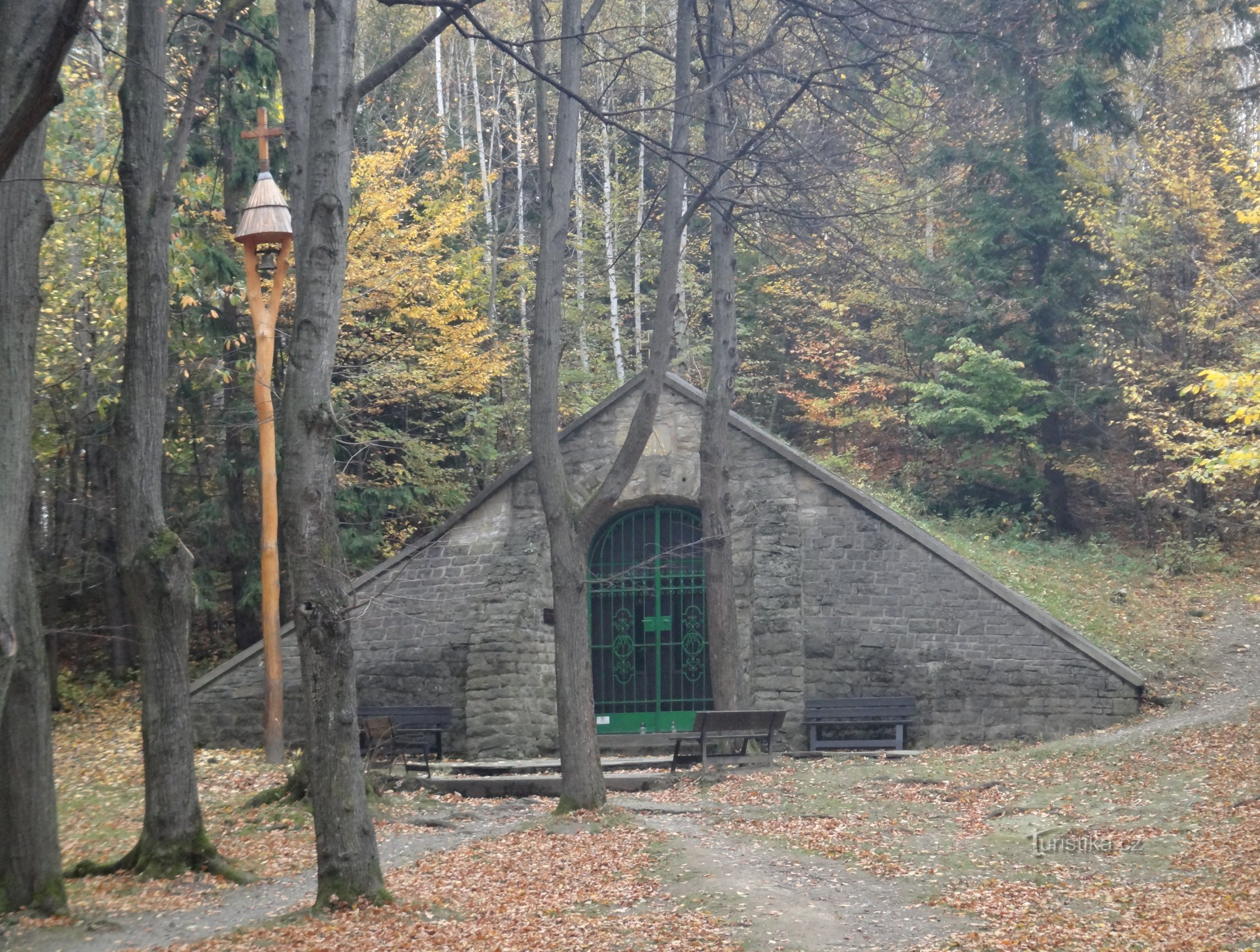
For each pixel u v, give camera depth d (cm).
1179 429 2364
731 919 960
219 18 1235
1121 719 1841
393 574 2092
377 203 2339
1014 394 2605
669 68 2784
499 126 3394
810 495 2033
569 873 1137
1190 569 2523
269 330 1847
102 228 1844
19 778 1040
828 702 1884
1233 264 2602
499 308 3288
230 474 2408
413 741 1958
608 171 3109
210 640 2725
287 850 1338
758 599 1944
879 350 3303
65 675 2578
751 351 3331
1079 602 2283
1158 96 2962
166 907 1083
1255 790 1286
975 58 1906
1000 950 864
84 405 2328
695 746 1864
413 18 3578
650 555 2098
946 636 1919
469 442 2858
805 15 1547
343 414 2439
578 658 1441
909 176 2217
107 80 2108
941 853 1188
